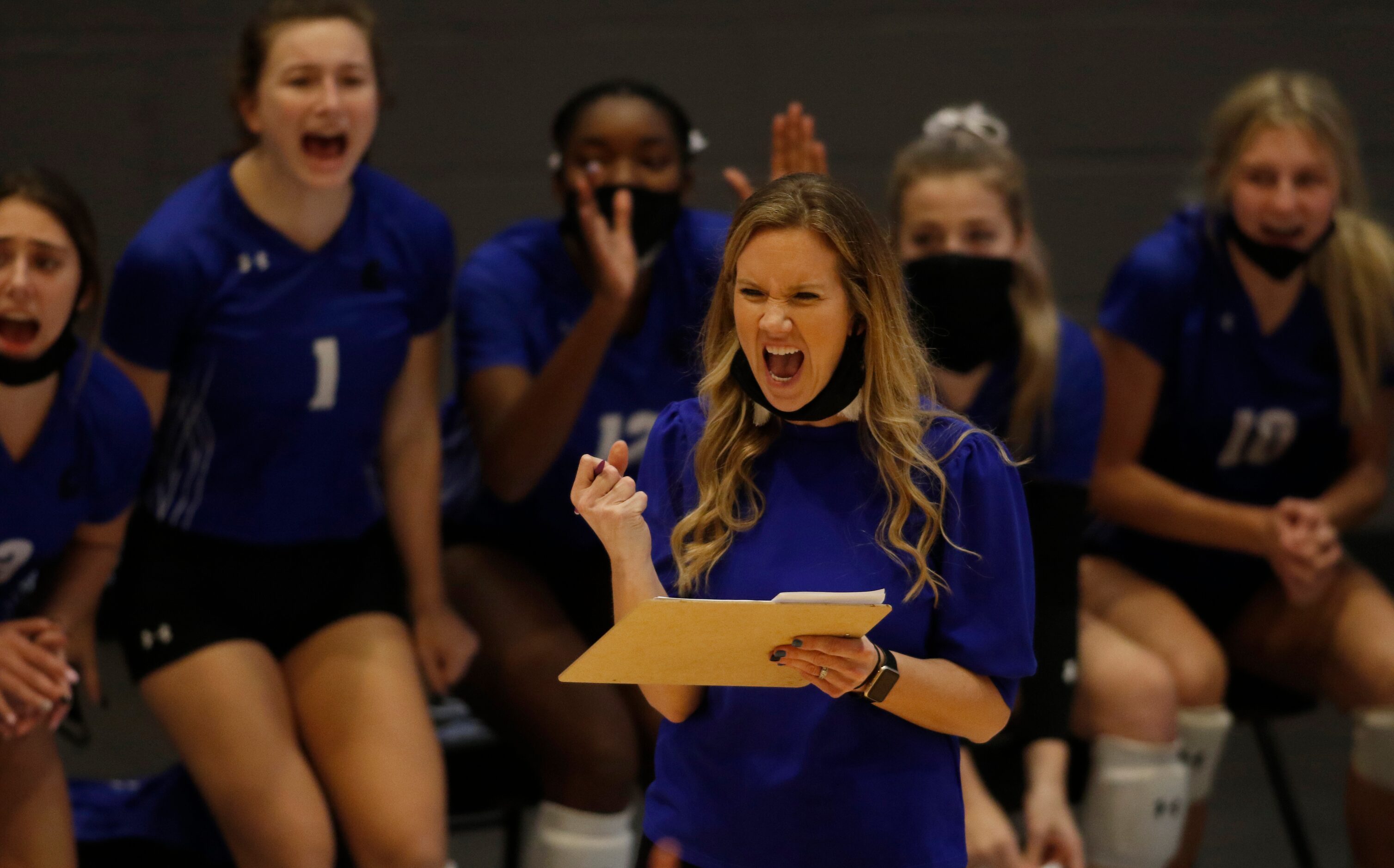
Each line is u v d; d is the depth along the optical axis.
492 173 17.98
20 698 9.05
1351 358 11.72
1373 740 11.07
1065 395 10.61
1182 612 11.61
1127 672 10.58
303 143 9.70
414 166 17.89
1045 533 10.11
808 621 5.53
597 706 10.19
